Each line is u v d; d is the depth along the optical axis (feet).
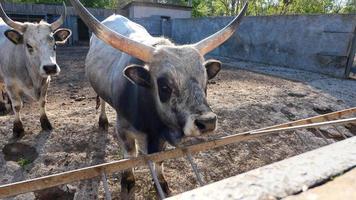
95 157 14.92
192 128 8.12
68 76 32.76
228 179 3.95
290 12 85.05
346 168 4.17
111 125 17.71
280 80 33.58
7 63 16.31
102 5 115.14
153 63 9.18
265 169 4.17
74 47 66.85
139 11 80.89
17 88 16.44
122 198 12.48
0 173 13.48
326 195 3.62
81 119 18.35
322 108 24.49
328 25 38.78
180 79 8.60
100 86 13.51
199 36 62.13
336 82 34.35
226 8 103.14
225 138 8.38
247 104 22.52
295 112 22.97
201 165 15.03
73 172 6.53
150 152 10.53
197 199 3.51
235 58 54.34
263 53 48.57
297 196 3.61
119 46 9.27
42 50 15.37
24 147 15.30
